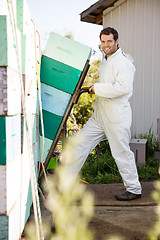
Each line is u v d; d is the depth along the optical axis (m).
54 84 3.18
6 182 1.67
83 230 2.12
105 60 3.43
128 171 3.33
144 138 5.95
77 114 9.30
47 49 3.16
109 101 3.28
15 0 1.97
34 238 2.06
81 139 3.44
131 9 6.73
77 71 3.15
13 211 1.82
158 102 6.22
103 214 2.95
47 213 2.54
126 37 6.91
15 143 1.88
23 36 2.10
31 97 2.42
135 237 2.43
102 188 3.85
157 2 6.21
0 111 1.65
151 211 3.03
